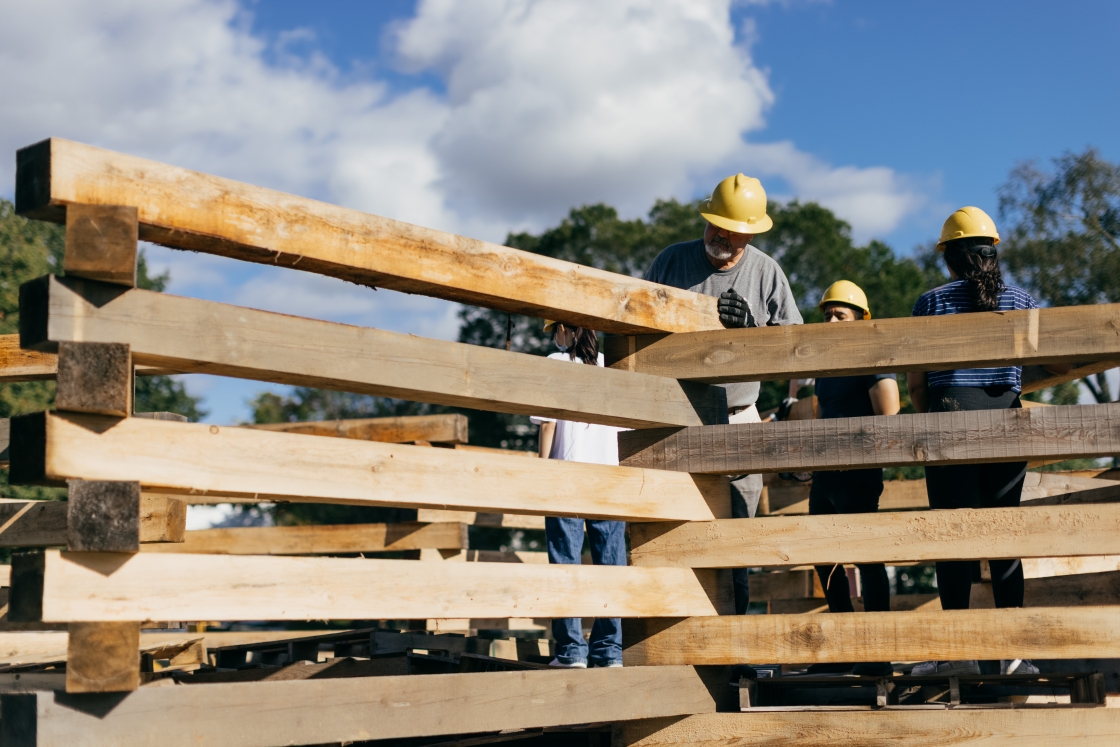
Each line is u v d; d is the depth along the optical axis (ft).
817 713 12.94
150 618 9.59
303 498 10.98
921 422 13.03
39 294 9.52
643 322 13.93
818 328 13.47
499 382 12.38
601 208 123.54
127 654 9.50
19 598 9.30
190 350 10.09
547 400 12.73
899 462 13.01
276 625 40.68
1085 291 86.69
